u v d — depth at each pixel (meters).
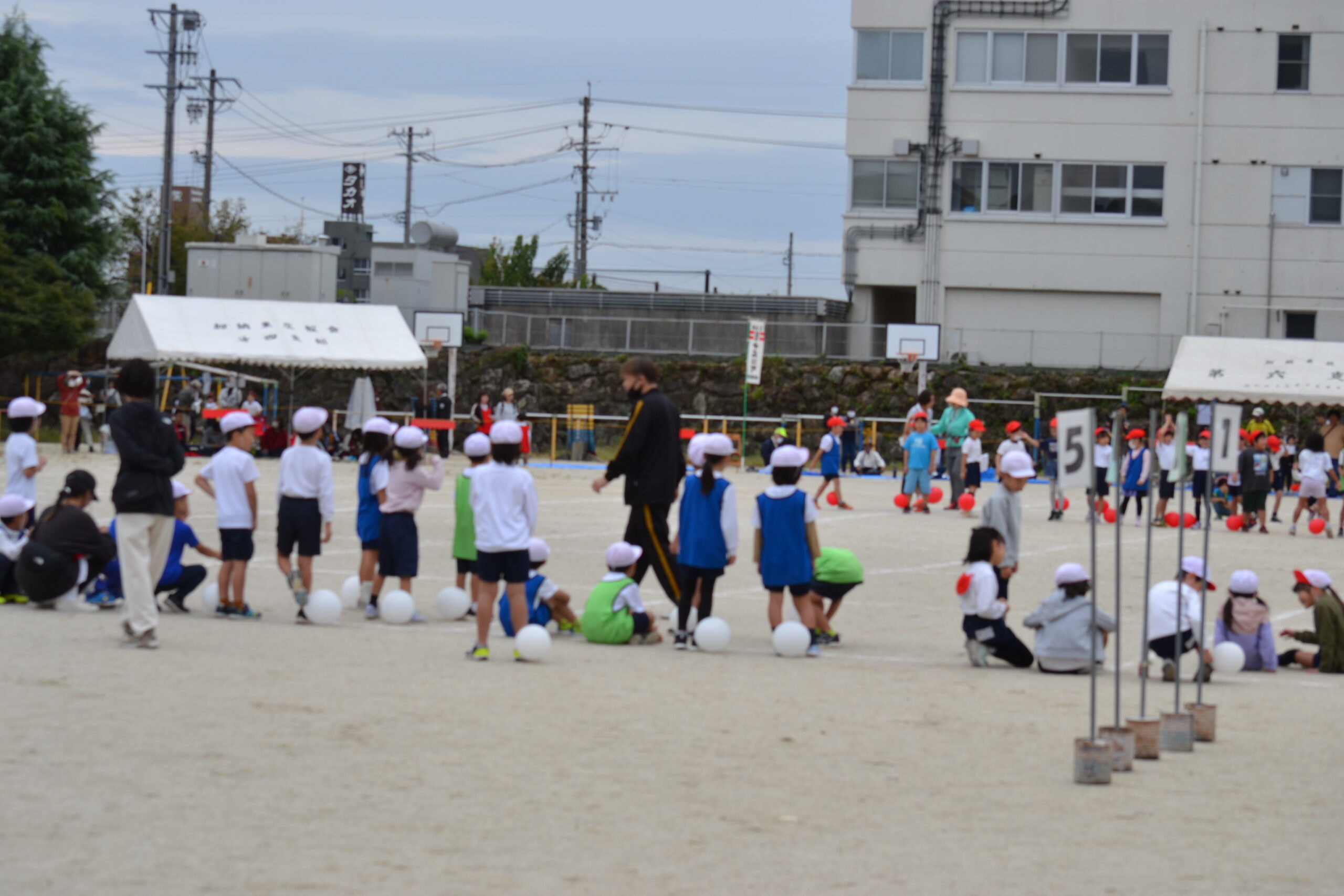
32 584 11.97
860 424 39.69
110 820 5.59
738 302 48.22
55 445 37.03
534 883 4.98
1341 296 43.59
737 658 10.85
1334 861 5.53
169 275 53.16
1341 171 43.62
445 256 50.19
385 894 4.80
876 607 14.20
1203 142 44.16
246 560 12.11
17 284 43.91
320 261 47.12
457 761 6.80
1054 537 22.31
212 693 8.27
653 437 11.74
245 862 5.11
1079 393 42.91
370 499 12.55
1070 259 45.00
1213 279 44.28
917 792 6.55
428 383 46.19
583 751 7.14
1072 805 6.39
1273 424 39.84
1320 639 11.34
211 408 36.16
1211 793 6.71
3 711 7.53
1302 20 43.47
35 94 47.44
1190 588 10.63
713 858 5.37
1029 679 10.24
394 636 11.35
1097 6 44.50
